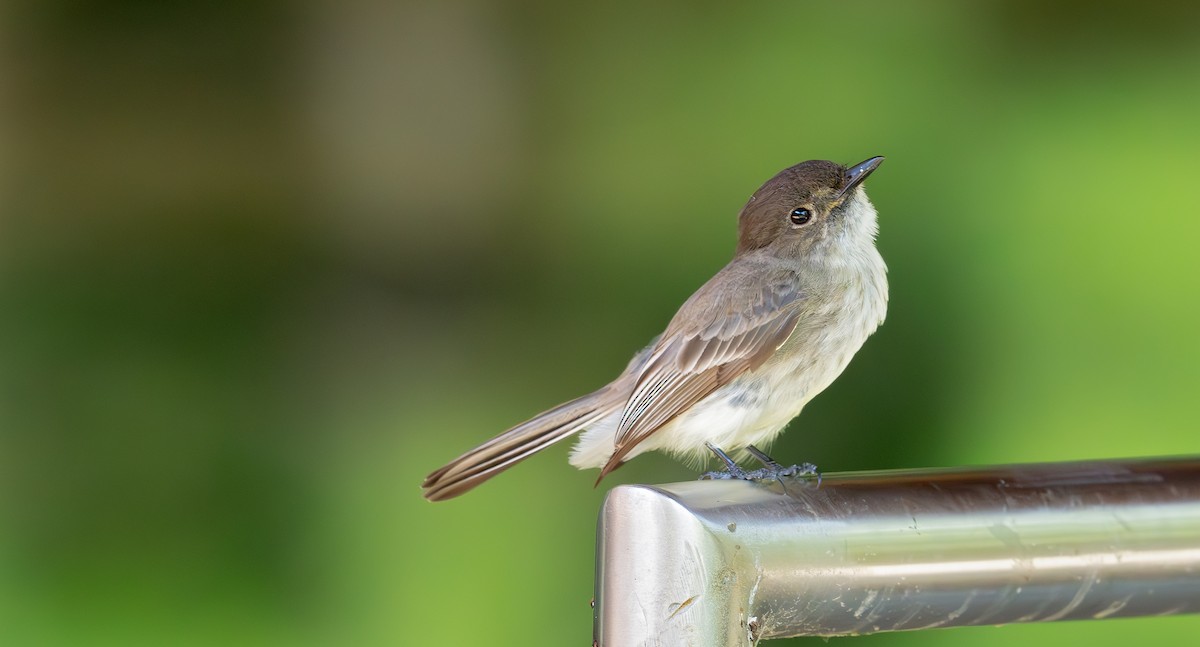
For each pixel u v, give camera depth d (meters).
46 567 10.40
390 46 16.61
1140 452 10.15
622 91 14.34
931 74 12.12
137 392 12.31
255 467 11.43
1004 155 11.38
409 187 16.17
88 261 15.01
